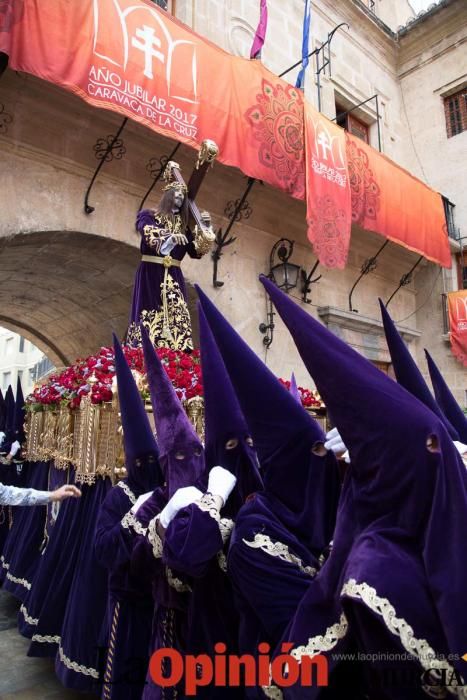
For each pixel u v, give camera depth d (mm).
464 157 11492
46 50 4492
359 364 1312
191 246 4332
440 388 2510
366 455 1245
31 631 3018
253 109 6281
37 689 2910
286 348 7836
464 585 1027
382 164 8477
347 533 1267
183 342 4039
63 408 3510
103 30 4891
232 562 1446
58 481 3609
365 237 9422
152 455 2275
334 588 1218
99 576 2611
